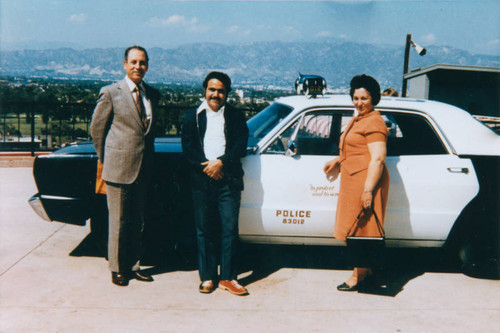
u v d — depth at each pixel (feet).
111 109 12.82
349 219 12.76
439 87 71.56
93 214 14.83
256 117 16.40
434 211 14.17
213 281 13.43
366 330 11.25
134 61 12.69
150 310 11.96
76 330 10.77
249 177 13.97
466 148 14.46
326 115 14.67
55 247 16.44
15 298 12.33
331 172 13.92
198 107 13.07
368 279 13.87
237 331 11.00
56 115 34.47
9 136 36.35
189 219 14.96
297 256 16.55
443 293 13.65
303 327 11.30
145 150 13.17
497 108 71.97
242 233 14.30
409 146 14.71
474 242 14.58
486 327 11.58
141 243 14.64
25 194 23.84
